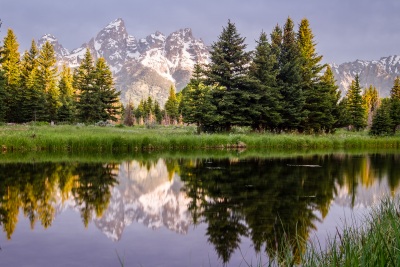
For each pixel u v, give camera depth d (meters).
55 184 11.91
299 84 37.53
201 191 11.13
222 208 9.01
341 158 21.56
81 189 11.22
